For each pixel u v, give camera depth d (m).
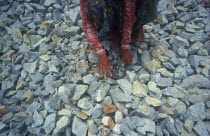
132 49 1.16
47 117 0.98
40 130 0.96
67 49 1.20
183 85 1.05
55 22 1.35
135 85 1.03
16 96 1.09
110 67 1.09
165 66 1.10
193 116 0.95
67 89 1.05
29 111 1.03
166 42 1.19
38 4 1.45
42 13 1.42
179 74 1.06
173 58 1.10
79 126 0.94
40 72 1.13
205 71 1.07
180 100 1.00
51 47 1.23
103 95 1.01
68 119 0.96
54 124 0.96
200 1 1.36
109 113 0.98
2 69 1.19
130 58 1.10
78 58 1.16
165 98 1.02
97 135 0.93
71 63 1.14
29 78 1.14
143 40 1.18
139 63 1.13
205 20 1.26
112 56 1.14
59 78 1.12
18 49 1.27
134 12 0.98
